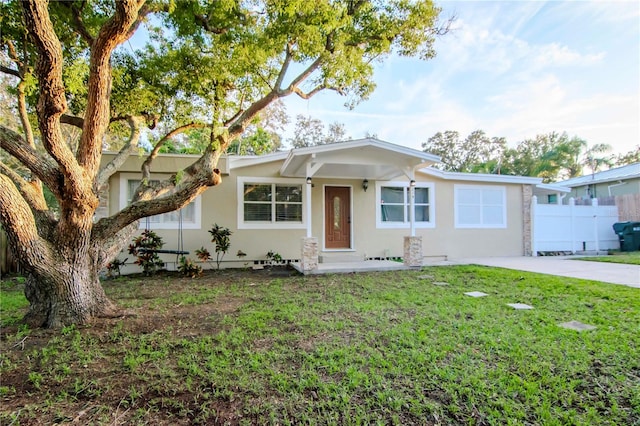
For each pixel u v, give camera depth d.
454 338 3.75
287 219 10.95
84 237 4.46
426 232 12.00
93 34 6.19
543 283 6.92
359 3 6.57
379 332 4.00
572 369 2.97
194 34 6.60
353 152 9.04
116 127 8.06
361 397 2.58
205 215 10.26
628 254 12.43
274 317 4.69
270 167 10.81
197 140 15.34
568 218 13.37
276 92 6.39
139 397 2.59
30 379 2.85
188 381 2.80
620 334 3.83
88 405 2.48
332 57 6.32
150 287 7.18
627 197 15.35
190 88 7.07
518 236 12.88
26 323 4.35
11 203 3.88
